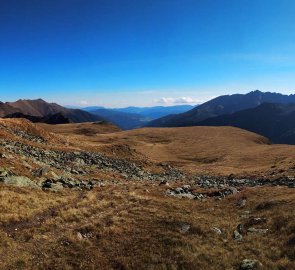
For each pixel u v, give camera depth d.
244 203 39.81
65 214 31.27
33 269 21.78
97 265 23.00
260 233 28.03
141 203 38.28
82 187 45.66
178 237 27.22
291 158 104.19
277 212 32.28
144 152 148.75
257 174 80.62
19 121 96.69
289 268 21.56
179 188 52.44
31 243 25.34
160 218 31.81
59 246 25.25
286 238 25.62
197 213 35.94
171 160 133.12
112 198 39.94
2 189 35.41
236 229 29.83
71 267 22.52
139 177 72.81
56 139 99.94
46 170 47.34
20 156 53.38
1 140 65.12
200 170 107.19
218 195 48.16
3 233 25.84
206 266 22.58
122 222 30.73
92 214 32.97
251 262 22.36
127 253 24.72
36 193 37.56
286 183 53.59
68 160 69.81
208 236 27.89
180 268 22.70
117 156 102.19
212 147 162.88
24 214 30.05
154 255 24.09
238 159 126.38
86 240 26.33
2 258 22.70
